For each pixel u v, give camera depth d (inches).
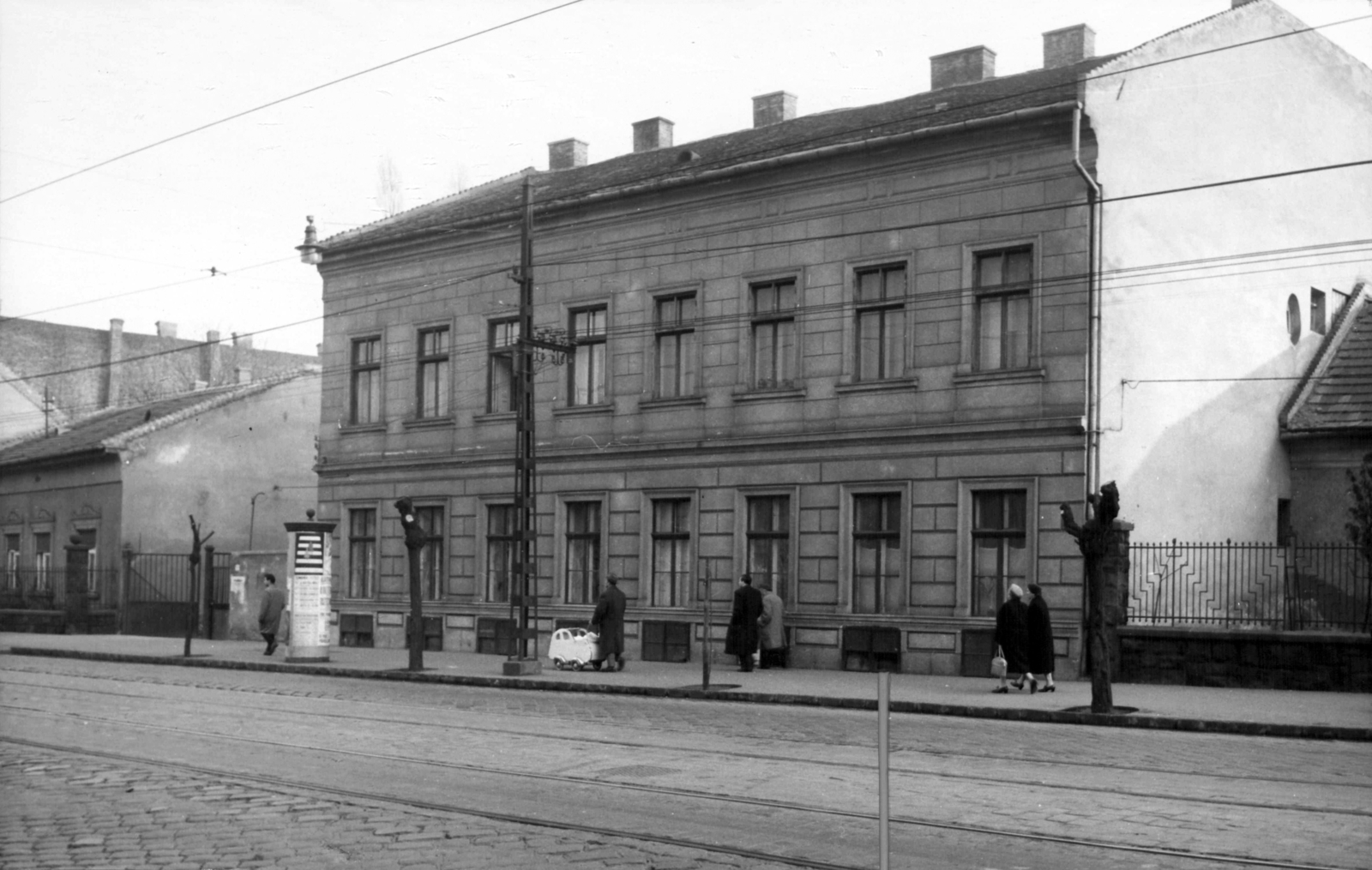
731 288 1198.3
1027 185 1032.2
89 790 497.4
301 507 2006.6
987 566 1042.1
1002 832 416.8
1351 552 1114.1
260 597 1608.0
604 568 1270.9
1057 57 1286.9
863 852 390.0
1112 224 1022.4
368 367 1514.5
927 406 1071.6
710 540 1194.6
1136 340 1042.7
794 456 1144.2
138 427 1879.9
